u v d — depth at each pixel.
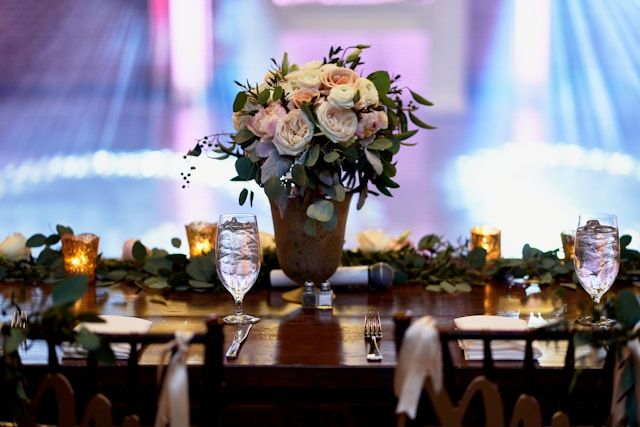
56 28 8.79
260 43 9.03
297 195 2.22
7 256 2.62
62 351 1.85
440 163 7.55
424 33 8.88
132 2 8.86
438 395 1.60
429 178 7.25
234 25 8.98
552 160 7.53
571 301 2.35
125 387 1.74
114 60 8.88
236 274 2.08
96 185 7.19
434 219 6.51
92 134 8.12
